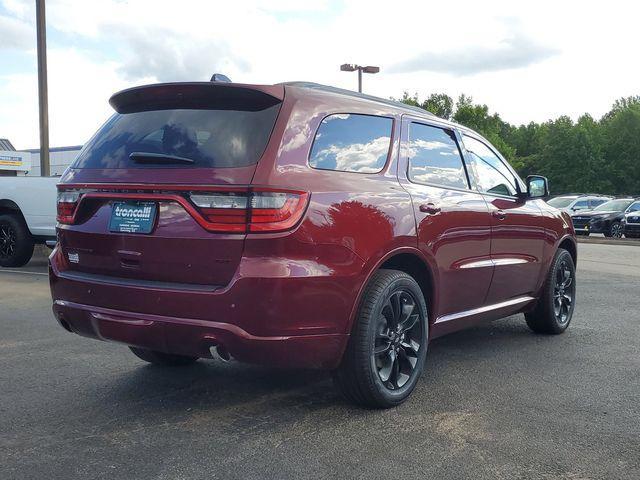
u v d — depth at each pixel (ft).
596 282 32.60
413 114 14.87
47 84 46.42
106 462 10.22
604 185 232.32
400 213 12.89
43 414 12.37
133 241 11.69
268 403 13.04
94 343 18.04
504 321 22.26
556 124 245.45
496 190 17.46
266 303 10.63
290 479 9.64
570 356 17.16
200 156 11.35
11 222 34.68
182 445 10.89
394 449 10.76
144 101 12.85
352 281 11.68
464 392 13.89
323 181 11.59
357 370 12.04
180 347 11.27
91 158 12.87
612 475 9.87
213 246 10.87
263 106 11.74
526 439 11.24
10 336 18.83
